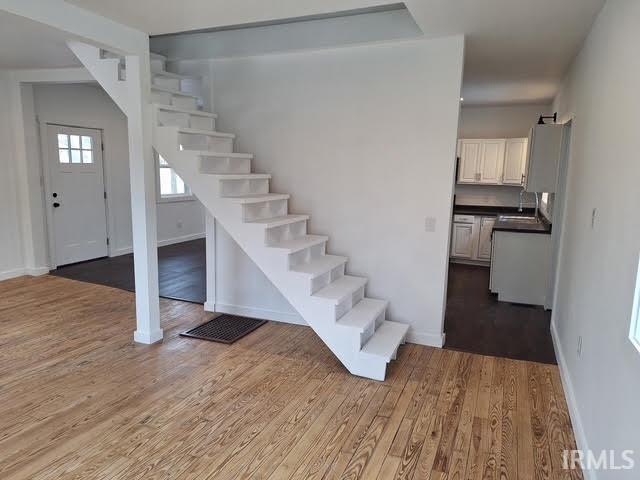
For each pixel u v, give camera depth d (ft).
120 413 9.12
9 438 8.24
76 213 21.57
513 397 9.96
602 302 7.48
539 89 18.49
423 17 9.91
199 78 14.76
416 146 12.37
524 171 21.71
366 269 13.42
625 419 5.69
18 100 18.24
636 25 6.58
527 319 15.25
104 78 11.94
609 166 7.82
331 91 13.12
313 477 7.36
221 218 12.08
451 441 8.35
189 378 10.65
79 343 12.55
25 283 18.38
